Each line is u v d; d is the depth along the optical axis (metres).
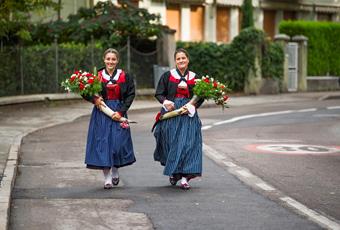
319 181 12.38
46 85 29.66
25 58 28.55
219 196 10.88
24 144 17.42
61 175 12.73
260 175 12.97
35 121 22.97
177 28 45.94
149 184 11.93
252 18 47.72
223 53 38.75
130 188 11.51
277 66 41.19
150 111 28.92
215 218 9.34
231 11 49.22
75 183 11.94
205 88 11.24
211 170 13.52
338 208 10.07
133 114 27.22
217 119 25.03
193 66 38.19
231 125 22.92
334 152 16.47
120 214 9.55
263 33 39.81
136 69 33.94
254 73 39.59
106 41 32.78
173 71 11.55
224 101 11.53
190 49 38.19
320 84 44.88
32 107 27.62
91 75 11.30
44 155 15.43
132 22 33.22
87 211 9.72
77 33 33.12
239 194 11.05
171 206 10.09
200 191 11.30
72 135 19.55
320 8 55.16
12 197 10.66
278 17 52.38
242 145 17.58
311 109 30.27
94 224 8.98
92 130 11.41
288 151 16.52
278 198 10.73
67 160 14.67
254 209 9.93
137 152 16.11
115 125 11.41
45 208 9.89
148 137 19.28
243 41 39.22
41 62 29.39
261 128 22.06
